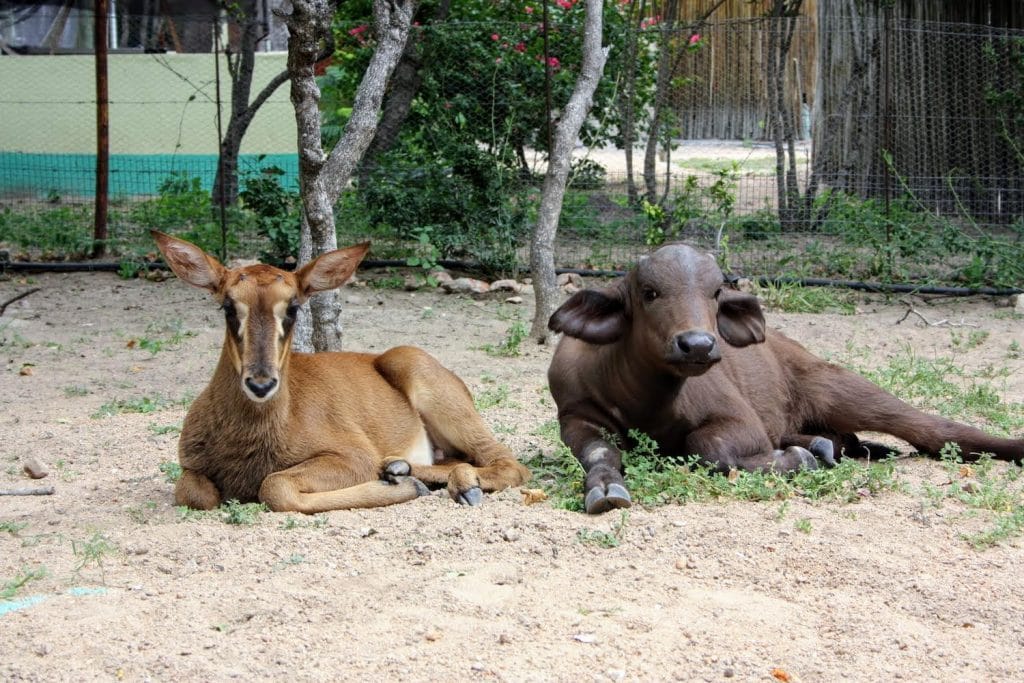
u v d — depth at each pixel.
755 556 5.41
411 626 4.71
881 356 10.79
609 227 14.22
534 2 14.52
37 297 13.10
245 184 14.06
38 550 5.59
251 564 5.36
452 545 5.61
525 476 6.76
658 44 15.84
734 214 15.22
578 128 10.98
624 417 6.72
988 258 13.52
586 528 5.75
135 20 20.14
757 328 6.60
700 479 6.27
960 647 4.63
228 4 18.30
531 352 10.87
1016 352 10.81
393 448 6.80
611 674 4.33
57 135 19.88
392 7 9.22
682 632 4.68
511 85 13.88
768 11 18.05
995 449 7.00
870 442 7.64
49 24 20.00
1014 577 5.26
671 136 16.17
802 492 6.33
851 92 15.67
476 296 13.47
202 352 10.91
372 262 14.27
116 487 6.78
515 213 14.00
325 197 8.98
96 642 4.54
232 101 16.38
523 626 4.74
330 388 6.59
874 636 4.68
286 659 4.41
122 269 14.02
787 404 7.27
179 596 4.99
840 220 14.00
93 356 10.70
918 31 14.77
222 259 13.85
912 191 14.21
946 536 5.74
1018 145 15.13
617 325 6.53
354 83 16.58
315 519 5.93
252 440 6.17
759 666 4.41
